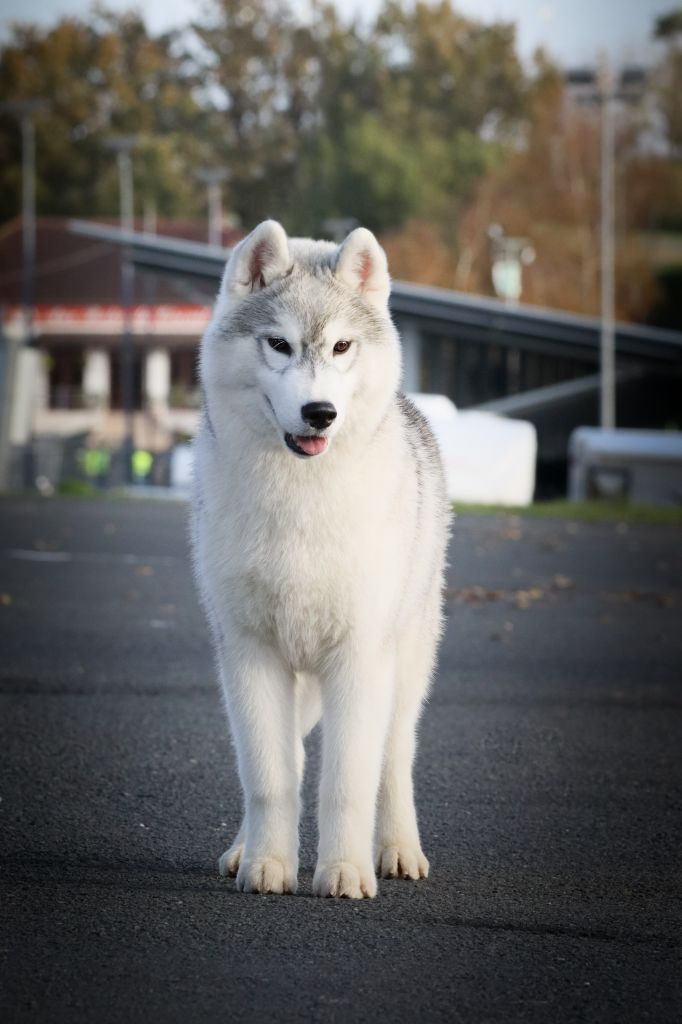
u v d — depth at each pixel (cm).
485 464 3234
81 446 5209
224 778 878
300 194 10169
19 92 10725
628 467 3656
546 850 758
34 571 1842
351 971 570
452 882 701
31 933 603
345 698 692
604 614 1606
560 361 6544
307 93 11231
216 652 730
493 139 10906
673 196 10112
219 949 590
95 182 10575
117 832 765
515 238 9031
